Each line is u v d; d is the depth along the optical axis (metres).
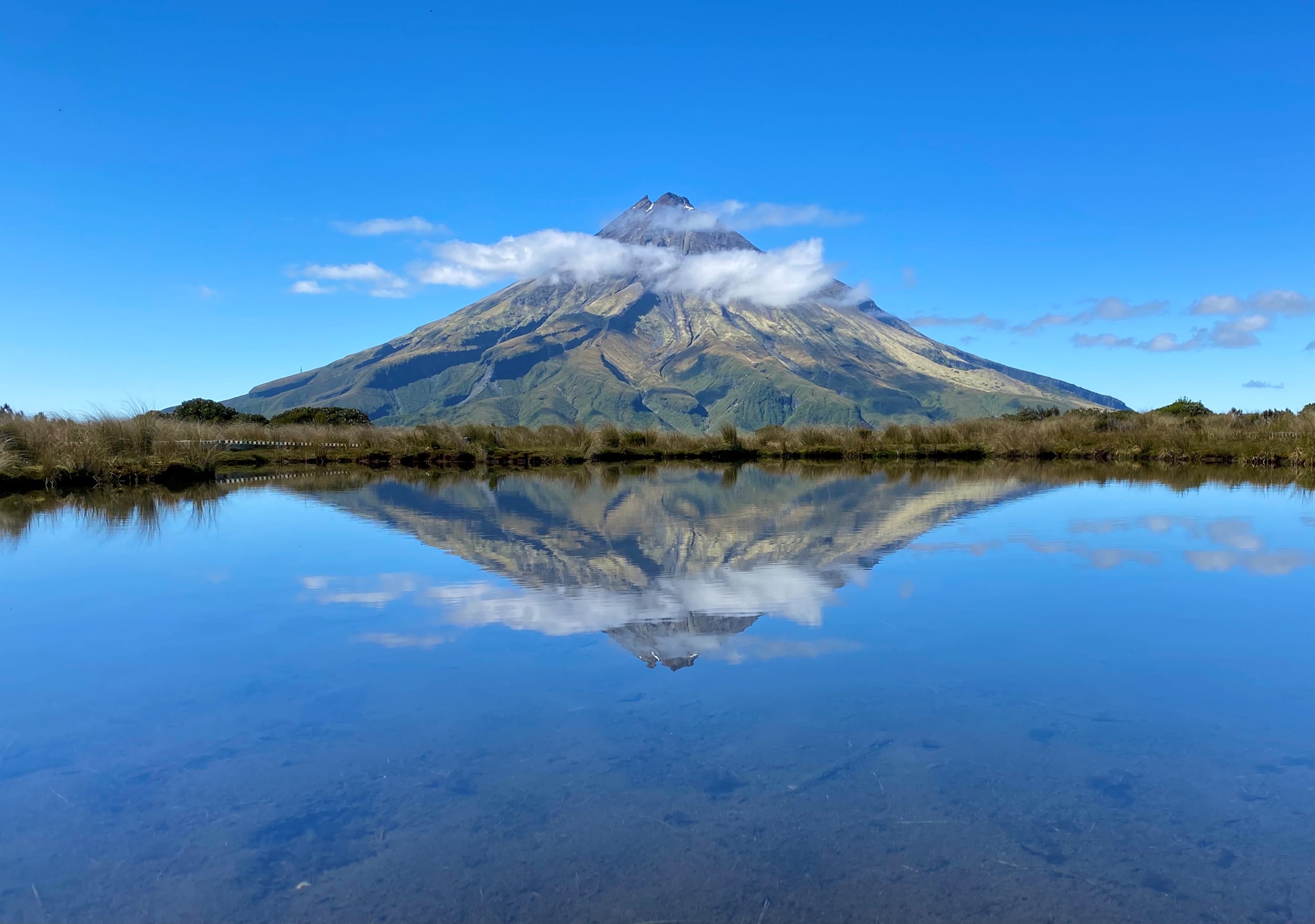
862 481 18.22
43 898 2.84
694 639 5.59
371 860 3.04
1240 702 4.49
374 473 22.27
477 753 3.88
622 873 2.94
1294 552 8.81
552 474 21.86
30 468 16.61
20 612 6.54
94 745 4.02
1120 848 3.10
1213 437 25.55
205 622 6.17
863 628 5.89
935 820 3.29
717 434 29.89
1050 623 5.95
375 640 5.66
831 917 2.70
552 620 6.12
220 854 3.10
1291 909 2.75
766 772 3.68
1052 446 27.12
